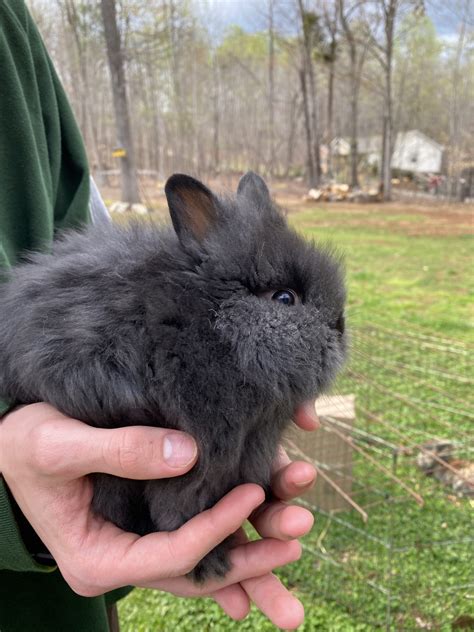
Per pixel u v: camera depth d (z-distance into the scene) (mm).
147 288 198
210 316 203
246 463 222
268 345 209
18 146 251
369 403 667
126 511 214
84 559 185
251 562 215
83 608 249
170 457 175
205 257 212
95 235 240
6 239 243
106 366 186
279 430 233
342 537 511
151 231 234
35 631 236
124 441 169
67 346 187
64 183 311
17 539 191
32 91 271
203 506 210
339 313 243
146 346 190
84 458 170
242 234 223
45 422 179
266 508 228
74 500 188
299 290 230
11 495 189
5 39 250
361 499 550
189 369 193
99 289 199
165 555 183
